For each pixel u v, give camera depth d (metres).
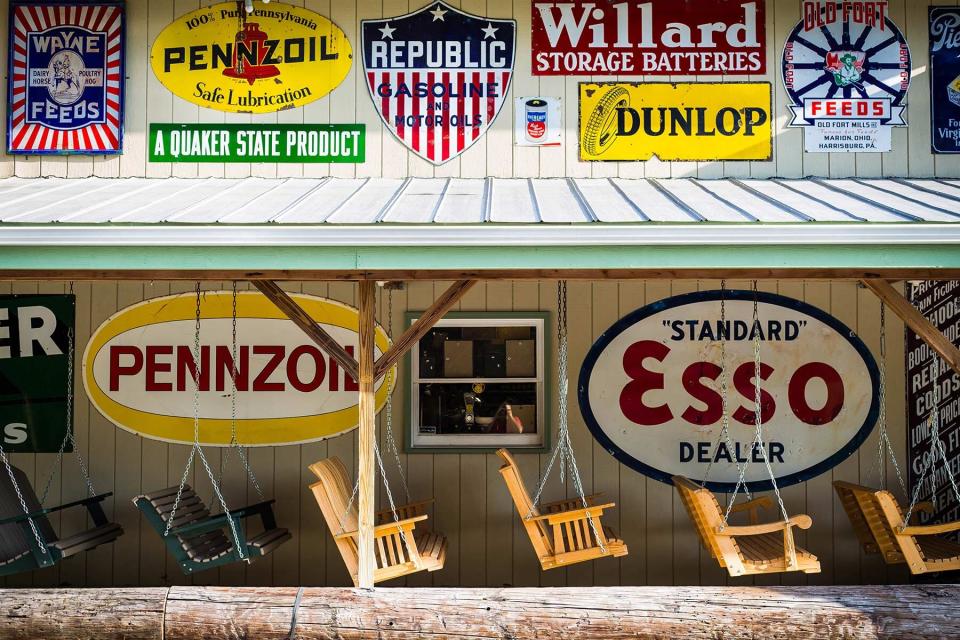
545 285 7.07
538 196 5.69
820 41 6.83
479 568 6.95
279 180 6.68
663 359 7.06
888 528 6.10
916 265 4.60
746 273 5.39
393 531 5.59
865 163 6.81
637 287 7.09
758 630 4.91
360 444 5.27
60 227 4.65
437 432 7.10
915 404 6.99
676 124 6.82
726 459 7.00
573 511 5.82
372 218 4.80
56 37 6.86
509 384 7.10
